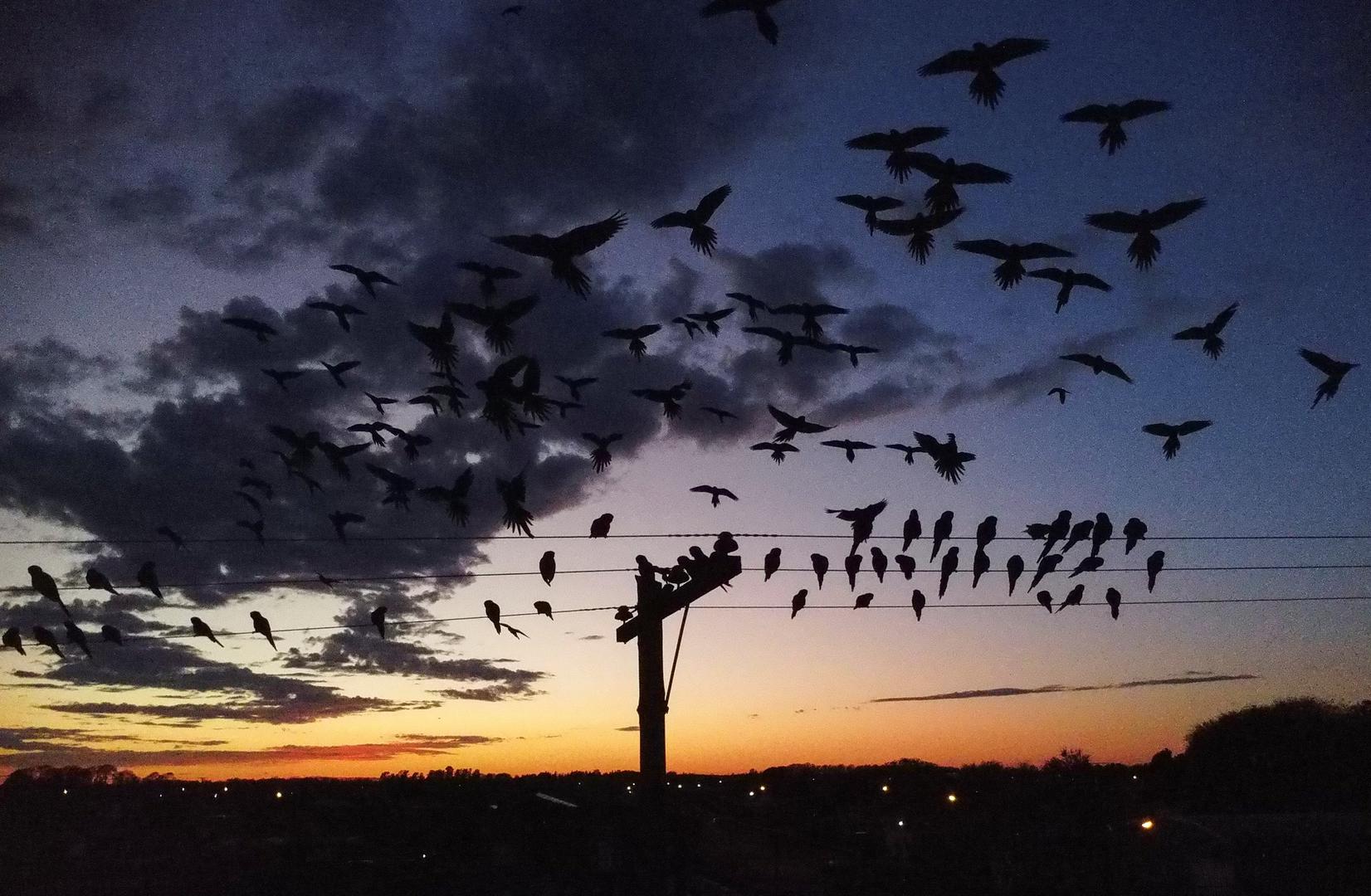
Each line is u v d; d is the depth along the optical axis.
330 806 53.84
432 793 53.56
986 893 36.47
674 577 19.28
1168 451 13.28
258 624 16.72
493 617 16.20
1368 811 36.97
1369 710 53.91
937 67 8.95
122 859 38.03
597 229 9.97
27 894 31.06
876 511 14.78
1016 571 15.53
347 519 17.69
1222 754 53.38
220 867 35.34
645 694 19.30
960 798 53.00
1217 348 12.88
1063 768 57.47
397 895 30.55
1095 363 12.73
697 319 15.02
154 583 15.98
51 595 14.59
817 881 37.94
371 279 13.76
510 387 11.92
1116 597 16.66
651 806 19.03
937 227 10.66
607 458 16.20
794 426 14.98
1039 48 8.95
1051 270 11.36
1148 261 10.23
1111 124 9.72
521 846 33.47
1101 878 35.41
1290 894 29.98
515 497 13.42
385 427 15.75
